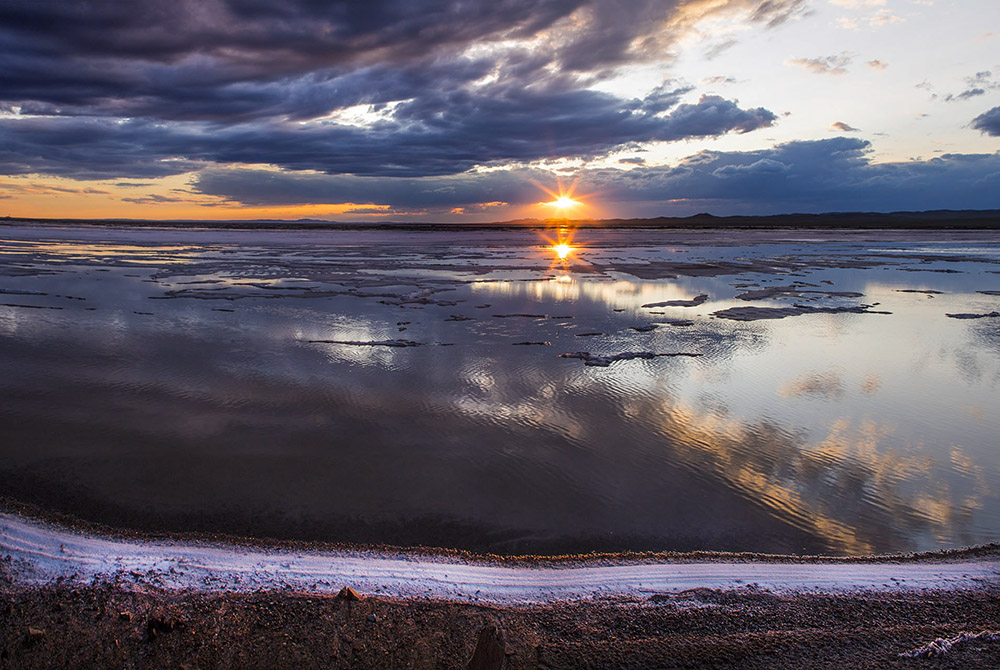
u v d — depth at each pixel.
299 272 36.16
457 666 4.75
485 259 47.94
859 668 4.72
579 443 10.02
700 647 4.97
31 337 16.81
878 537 7.32
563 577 6.19
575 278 34.22
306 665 4.71
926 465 9.31
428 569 6.28
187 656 4.75
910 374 14.33
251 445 9.69
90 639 4.87
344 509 7.86
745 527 7.55
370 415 11.10
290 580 5.93
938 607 5.64
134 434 10.00
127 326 18.75
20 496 7.88
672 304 24.41
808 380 13.75
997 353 16.44
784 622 5.38
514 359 15.28
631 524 7.60
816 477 8.90
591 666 4.73
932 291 29.08
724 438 10.30
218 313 21.45
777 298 26.56
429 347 16.56
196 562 6.23
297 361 14.77
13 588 5.46
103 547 6.46
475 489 8.44
